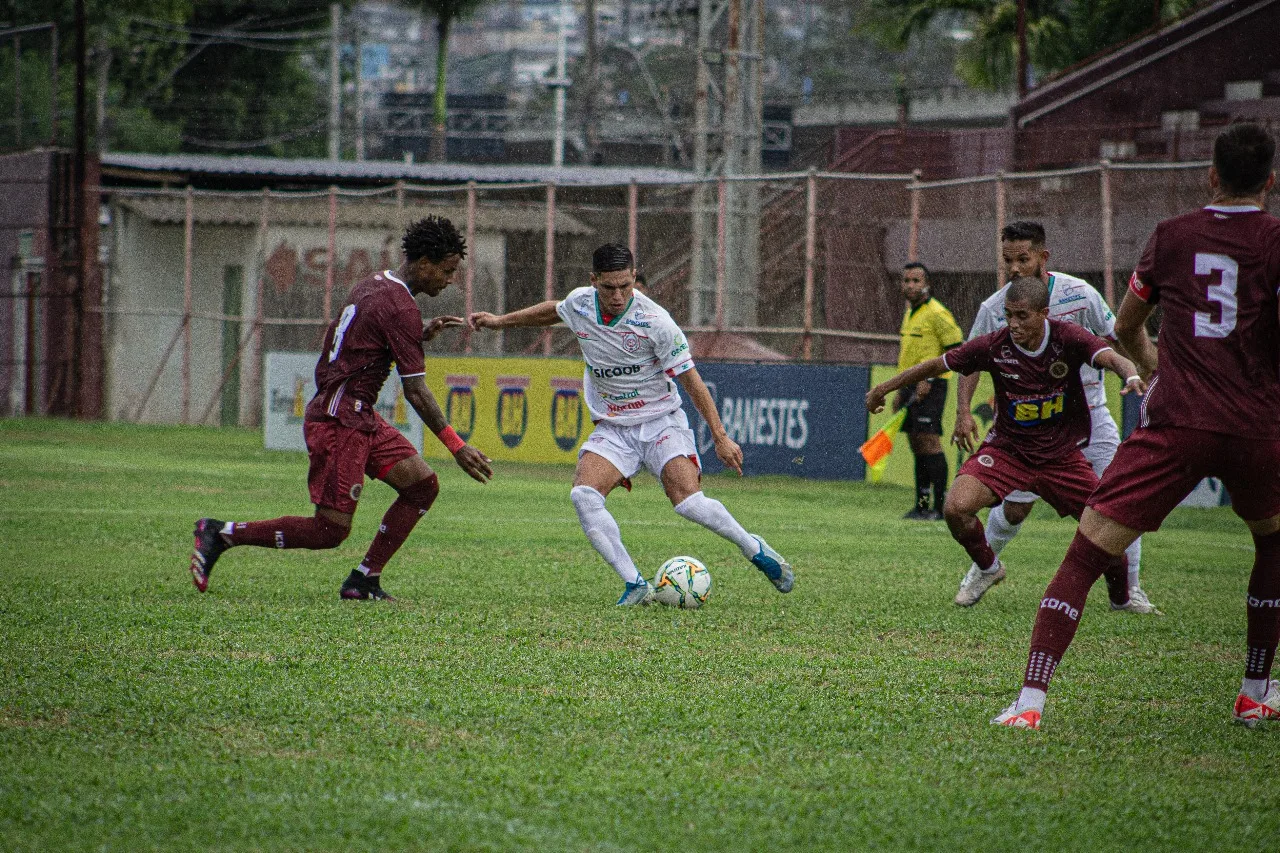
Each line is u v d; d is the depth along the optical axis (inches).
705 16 2721.5
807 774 464.4
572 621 762.2
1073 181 2642.7
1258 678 554.6
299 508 1424.7
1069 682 623.8
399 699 556.7
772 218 2679.6
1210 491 1662.2
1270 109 2987.2
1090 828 414.6
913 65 7746.1
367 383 815.7
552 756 478.9
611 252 807.7
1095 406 896.9
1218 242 527.2
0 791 426.6
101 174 3491.6
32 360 3472.0
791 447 1996.8
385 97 6806.1
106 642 667.4
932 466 1446.9
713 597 872.3
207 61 5615.2
